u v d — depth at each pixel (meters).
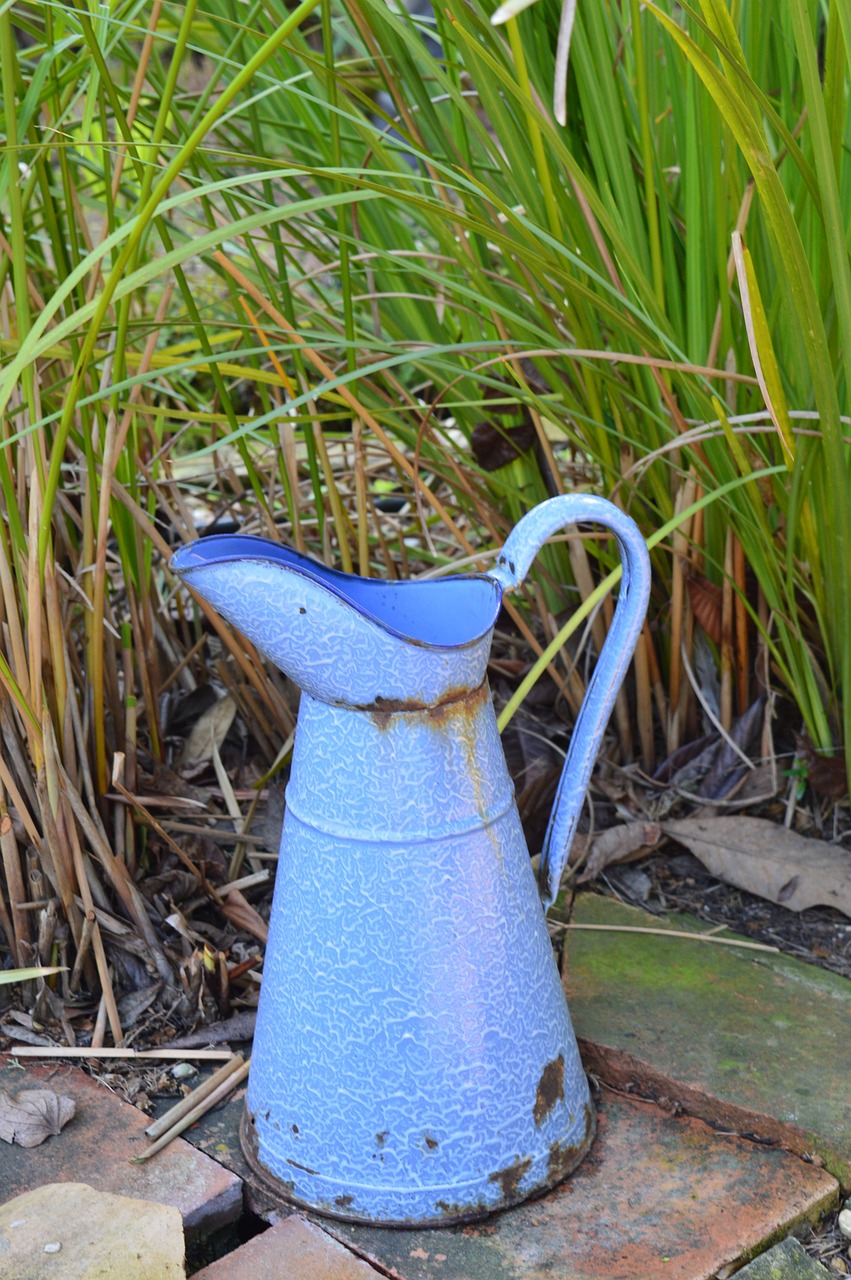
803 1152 1.06
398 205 1.56
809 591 1.46
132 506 1.33
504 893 1.00
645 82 1.25
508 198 1.52
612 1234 0.98
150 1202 0.97
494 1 1.29
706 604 1.51
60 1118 1.09
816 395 1.16
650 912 1.42
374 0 1.14
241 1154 1.08
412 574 1.80
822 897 1.39
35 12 1.27
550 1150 1.03
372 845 0.95
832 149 1.09
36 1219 0.95
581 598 1.65
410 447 1.68
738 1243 0.96
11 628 1.15
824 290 1.29
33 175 1.20
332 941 0.97
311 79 1.52
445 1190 0.99
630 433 1.46
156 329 1.31
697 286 1.34
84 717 1.32
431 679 0.93
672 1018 1.22
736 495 1.38
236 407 1.96
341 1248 0.96
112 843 1.33
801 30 0.98
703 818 1.52
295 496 1.50
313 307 1.59
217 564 0.89
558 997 1.06
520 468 1.66
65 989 1.25
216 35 1.69
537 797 1.50
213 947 1.32
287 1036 1.01
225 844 1.46
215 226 1.29
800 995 1.26
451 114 1.51
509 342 1.22
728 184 1.33
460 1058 0.97
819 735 1.49
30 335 0.89
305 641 0.91
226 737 1.61
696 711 1.63
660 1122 1.12
